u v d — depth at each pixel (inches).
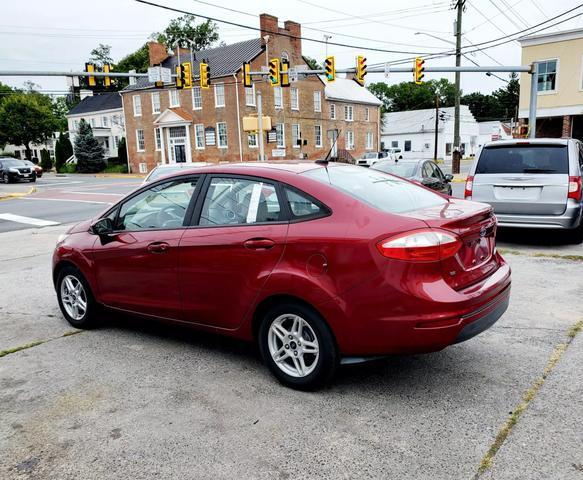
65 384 149.6
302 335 137.9
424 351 122.6
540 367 148.6
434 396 134.2
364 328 125.5
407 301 120.6
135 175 1670.8
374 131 2095.2
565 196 294.8
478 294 127.6
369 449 111.6
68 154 2076.8
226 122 1505.9
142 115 1739.7
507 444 111.1
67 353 174.2
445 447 111.0
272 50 1540.4
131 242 172.2
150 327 199.6
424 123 2637.8
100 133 2263.8
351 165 170.7
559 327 179.6
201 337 186.4
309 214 135.9
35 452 115.3
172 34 2511.1
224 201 153.8
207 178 160.2
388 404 131.0
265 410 130.5
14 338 191.2
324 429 120.4
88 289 192.4
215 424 124.6
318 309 130.0
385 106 3843.5
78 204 748.0
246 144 1492.4
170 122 1619.1
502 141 314.3
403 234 122.0
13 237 457.1
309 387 138.2
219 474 105.1
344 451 111.2
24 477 106.3
